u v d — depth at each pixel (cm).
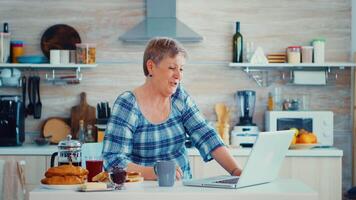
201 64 611
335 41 613
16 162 513
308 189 290
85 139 593
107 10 610
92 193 277
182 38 580
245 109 599
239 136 582
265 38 611
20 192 513
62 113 611
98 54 610
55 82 609
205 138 345
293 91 613
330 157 549
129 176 304
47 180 294
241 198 277
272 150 307
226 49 611
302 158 548
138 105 337
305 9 612
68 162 330
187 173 349
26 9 611
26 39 611
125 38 583
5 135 570
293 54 593
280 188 293
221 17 610
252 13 611
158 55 334
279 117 580
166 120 341
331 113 577
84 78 611
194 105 352
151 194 276
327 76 611
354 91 604
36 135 611
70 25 611
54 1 611
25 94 607
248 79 612
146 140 338
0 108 569
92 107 606
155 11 595
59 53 591
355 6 610
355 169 599
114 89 610
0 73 598
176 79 336
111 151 329
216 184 296
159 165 299
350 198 511
